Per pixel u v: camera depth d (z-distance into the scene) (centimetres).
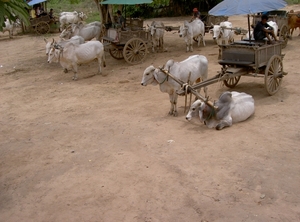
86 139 793
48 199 573
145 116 913
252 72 945
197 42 1941
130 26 1662
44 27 2697
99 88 1218
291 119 806
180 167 632
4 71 1590
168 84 848
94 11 3625
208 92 1060
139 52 1506
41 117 971
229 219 490
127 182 600
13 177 654
